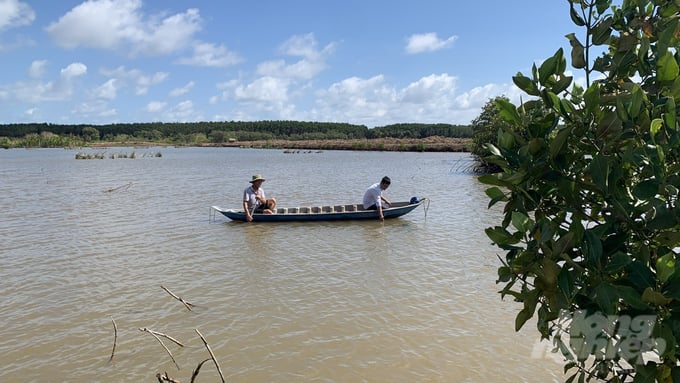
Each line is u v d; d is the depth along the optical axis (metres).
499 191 2.73
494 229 2.62
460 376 7.05
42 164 58.94
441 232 16.77
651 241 2.41
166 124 178.38
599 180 2.31
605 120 2.38
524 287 2.52
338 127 172.38
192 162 62.56
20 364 7.54
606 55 3.20
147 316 9.35
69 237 16.47
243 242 15.55
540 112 2.88
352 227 17.80
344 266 12.61
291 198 27.09
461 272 11.87
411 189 30.12
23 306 9.91
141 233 17.05
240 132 165.75
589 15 3.02
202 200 25.91
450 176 38.75
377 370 7.26
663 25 2.88
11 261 13.39
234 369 7.34
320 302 9.95
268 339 8.27
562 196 2.65
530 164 2.50
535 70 2.68
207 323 8.97
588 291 2.29
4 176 41.44
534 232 2.48
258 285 11.09
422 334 8.38
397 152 88.12
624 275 2.32
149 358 7.70
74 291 10.81
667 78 2.41
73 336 8.49
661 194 2.22
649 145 2.31
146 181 36.72
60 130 165.00
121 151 109.81
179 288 10.95
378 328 8.64
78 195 28.09
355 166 52.09
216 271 12.28
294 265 12.77
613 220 2.38
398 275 11.70
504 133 2.66
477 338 8.18
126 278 11.76
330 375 7.13
